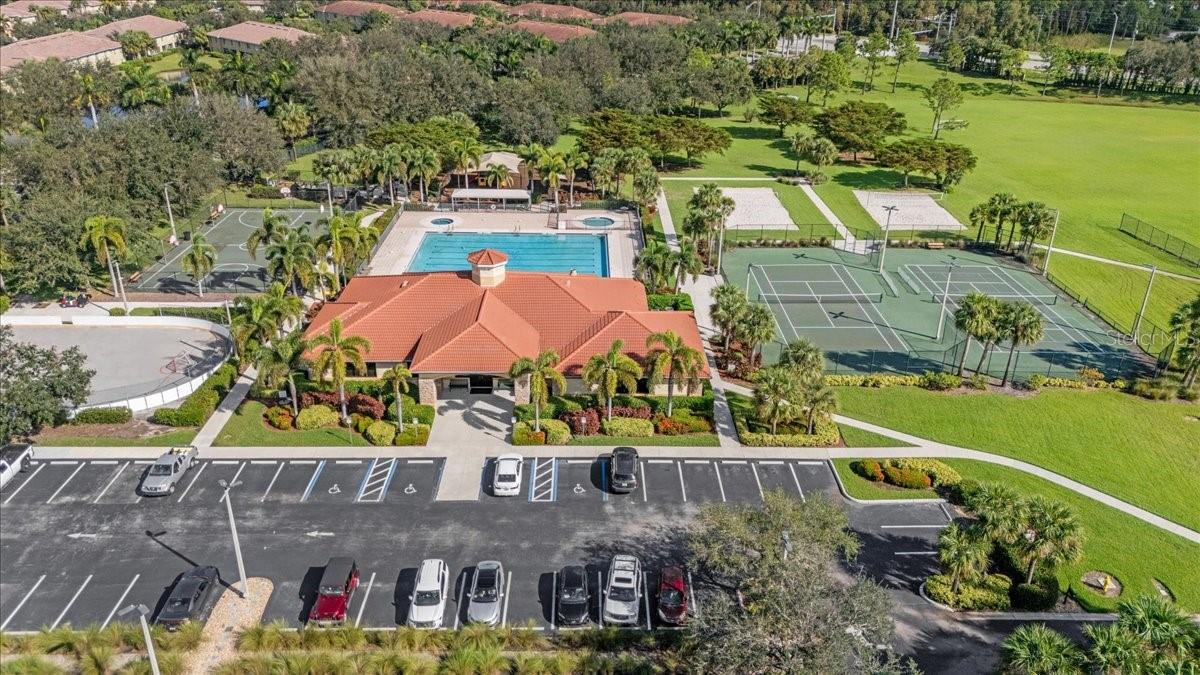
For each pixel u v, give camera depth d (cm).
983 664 3853
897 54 19625
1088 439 5822
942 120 16038
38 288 7581
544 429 5559
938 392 6412
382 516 4803
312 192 10969
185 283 8150
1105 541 4753
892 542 4691
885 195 11556
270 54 15075
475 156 10781
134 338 7019
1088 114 16962
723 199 8725
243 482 5081
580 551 4553
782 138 14662
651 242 7906
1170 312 7938
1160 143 14550
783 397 5422
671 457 5425
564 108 13262
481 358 5831
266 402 5991
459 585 4288
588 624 4066
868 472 5244
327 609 3978
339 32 17588
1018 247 9525
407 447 5469
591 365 5469
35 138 9488
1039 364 6912
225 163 10681
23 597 4153
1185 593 4359
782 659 3288
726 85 15250
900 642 3975
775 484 5175
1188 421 6091
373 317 6353
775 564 3584
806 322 7619
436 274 6856
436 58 13838
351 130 12506
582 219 10325
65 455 5297
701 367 5694
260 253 8956
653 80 14988
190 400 5753
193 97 12375
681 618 4028
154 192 9175
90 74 13425
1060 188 11888
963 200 11350
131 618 4034
